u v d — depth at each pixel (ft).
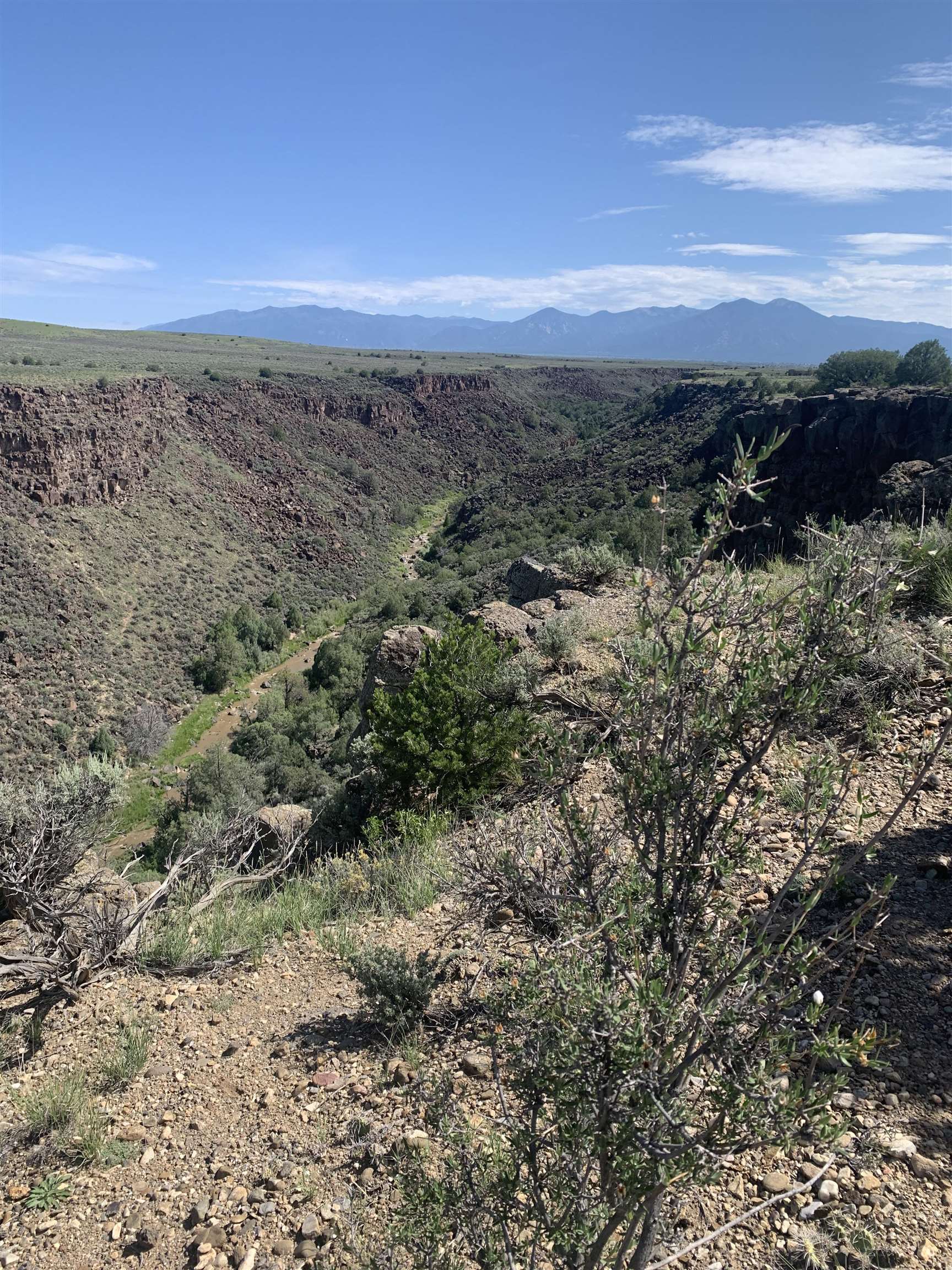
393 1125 10.96
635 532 103.71
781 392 297.33
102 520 213.25
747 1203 8.38
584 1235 5.99
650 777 6.46
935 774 14.98
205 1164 11.32
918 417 142.31
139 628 189.67
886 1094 9.23
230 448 311.88
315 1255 9.31
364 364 638.12
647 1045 5.45
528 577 47.03
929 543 6.04
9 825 18.34
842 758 7.39
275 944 17.94
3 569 176.45
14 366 258.98
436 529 361.30
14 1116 13.07
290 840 25.34
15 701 153.38
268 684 188.75
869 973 11.03
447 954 14.96
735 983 6.19
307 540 282.56
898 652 17.19
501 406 530.68
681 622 6.76
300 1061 13.24
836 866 6.10
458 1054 12.10
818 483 154.81
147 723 159.02
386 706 24.86
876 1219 7.91
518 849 8.30
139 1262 9.87
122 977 17.11
